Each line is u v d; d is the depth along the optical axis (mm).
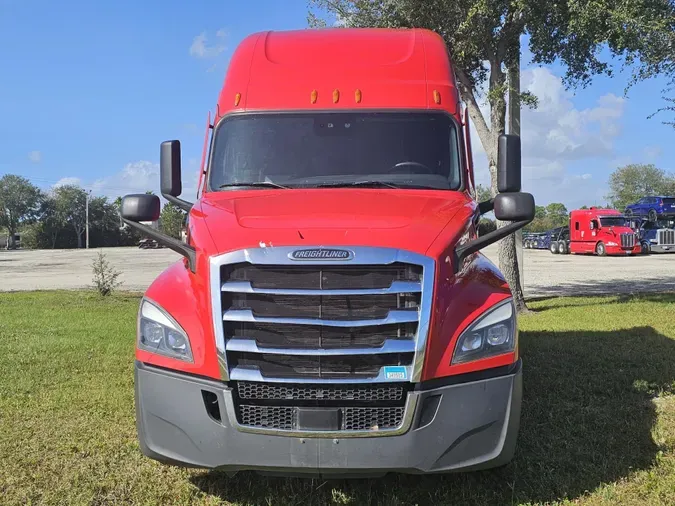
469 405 3453
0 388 6512
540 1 9750
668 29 9570
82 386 6656
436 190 4688
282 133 4984
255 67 5328
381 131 4969
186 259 4129
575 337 8875
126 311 12680
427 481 4184
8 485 4195
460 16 10570
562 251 40656
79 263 33531
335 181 4750
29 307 13211
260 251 3441
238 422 3432
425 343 3385
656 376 6516
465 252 3760
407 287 3414
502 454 3545
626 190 80562
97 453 4738
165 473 4371
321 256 3402
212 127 5324
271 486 4168
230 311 3447
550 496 3920
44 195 103750
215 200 4457
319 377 3410
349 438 3359
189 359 3527
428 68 5285
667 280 18906
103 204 99188
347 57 5367
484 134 11680
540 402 5719
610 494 3893
